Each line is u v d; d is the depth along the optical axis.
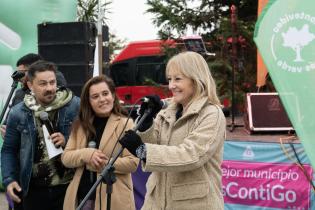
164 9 10.62
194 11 10.97
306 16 3.92
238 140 5.29
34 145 3.54
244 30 9.19
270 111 6.50
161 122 2.81
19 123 3.59
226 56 9.37
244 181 5.12
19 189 3.60
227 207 5.20
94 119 3.43
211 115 2.63
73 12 7.54
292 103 3.93
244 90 9.28
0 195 7.10
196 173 2.63
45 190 3.57
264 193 5.05
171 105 2.84
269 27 3.97
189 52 2.74
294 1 3.93
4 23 7.04
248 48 9.38
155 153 2.53
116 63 13.58
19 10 7.02
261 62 7.04
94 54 7.12
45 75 3.53
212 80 2.73
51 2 7.19
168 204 2.69
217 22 10.70
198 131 2.61
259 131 6.43
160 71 13.21
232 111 7.22
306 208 4.89
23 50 7.06
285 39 3.95
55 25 6.99
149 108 2.69
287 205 4.96
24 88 4.45
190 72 2.67
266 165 5.03
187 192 2.63
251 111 6.54
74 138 3.40
